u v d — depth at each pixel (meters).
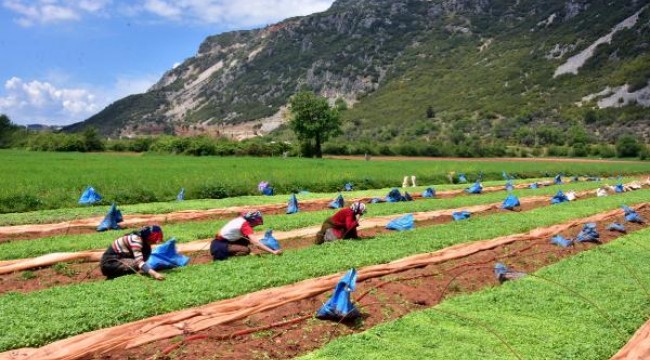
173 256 15.03
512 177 59.12
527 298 12.84
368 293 13.23
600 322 11.49
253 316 11.51
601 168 70.88
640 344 10.42
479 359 9.42
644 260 17.31
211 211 25.67
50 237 18.75
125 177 35.56
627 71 157.75
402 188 40.94
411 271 15.36
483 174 55.47
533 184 47.75
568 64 189.62
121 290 12.09
